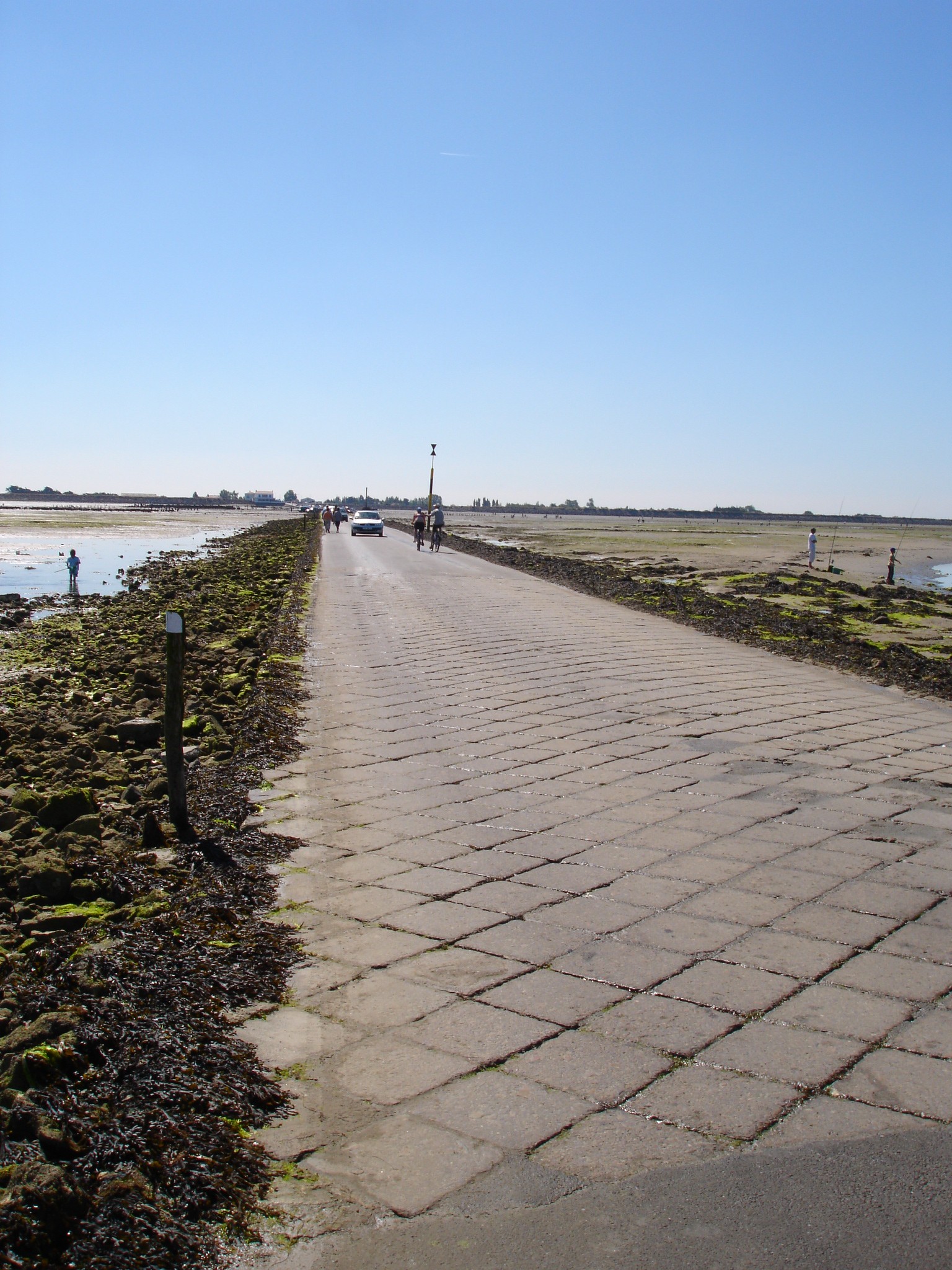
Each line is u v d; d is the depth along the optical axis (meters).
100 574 34.50
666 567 40.38
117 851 5.68
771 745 8.25
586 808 6.46
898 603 25.72
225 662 13.23
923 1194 2.75
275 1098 3.23
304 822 6.20
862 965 4.14
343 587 23.92
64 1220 2.60
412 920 4.68
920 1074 3.33
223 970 4.12
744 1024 3.67
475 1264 2.51
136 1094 3.20
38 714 10.45
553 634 15.75
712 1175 2.84
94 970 4.06
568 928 4.55
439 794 6.82
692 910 4.75
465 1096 3.24
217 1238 2.62
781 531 119.12
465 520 154.75
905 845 5.66
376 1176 2.86
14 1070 3.24
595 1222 2.65
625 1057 3.46
